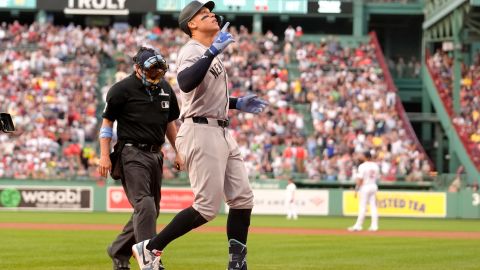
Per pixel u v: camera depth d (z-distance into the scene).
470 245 45.06
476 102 106.69
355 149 94.25
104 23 117.56
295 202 87.75
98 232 53.22
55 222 66.94
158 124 23.88
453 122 102.44
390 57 127.94
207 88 20.34
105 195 90.88
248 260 33.22
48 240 44.56
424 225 72.31
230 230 21.09
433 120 110.50
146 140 23.75
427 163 94.75
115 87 23.61
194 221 20.52
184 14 20.80
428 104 115.88
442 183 92.25
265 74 105.69
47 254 34.94
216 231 55.78
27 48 108.19
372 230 61.16
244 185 20.94
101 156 23.81
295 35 113.88
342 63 109.12
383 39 128.62
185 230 20.59
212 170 20.39
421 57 125.69
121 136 23.86
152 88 23.78
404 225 72.00
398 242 47.25
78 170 92.62
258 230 59.34
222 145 20.56
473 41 109.75
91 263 30.55
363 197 60.88
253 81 104.31
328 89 104.00
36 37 109.56
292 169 92.38
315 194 89.19
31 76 103.25
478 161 94.75
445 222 79.31
